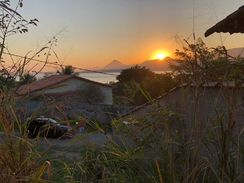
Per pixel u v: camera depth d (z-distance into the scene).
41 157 2.14
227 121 2.26
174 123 2.35
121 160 2.39
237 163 2.19
